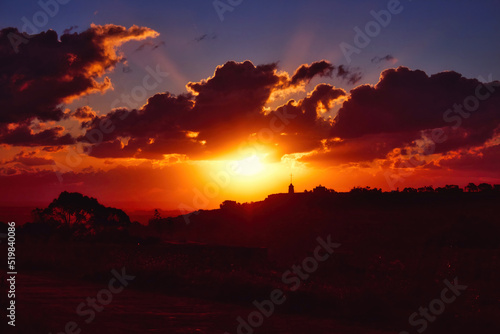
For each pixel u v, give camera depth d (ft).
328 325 50.03
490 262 106.01
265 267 117.60
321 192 453.17
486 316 52.06
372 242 205.46
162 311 54.24
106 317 48.80
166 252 127.75
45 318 42.57
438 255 116.88
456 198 416.46
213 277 77.00
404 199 419.74
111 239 204.33
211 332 44.50
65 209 237.25
